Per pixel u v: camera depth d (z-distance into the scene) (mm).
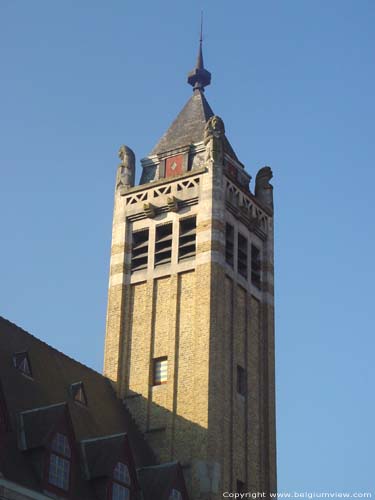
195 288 69562
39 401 58500
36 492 50000
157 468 60688
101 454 55938
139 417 67562
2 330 61406
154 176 76562
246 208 75188
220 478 63906
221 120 75250
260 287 75125
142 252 73688
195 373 66625
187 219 72375
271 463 68875
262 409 70562
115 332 71125
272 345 73250
